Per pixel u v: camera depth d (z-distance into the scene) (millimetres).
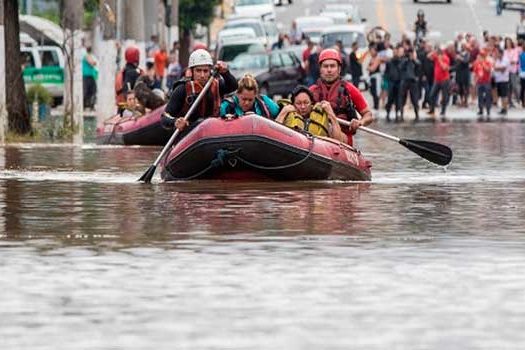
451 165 47219
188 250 25578
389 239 27062
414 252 25359
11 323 19297
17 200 34500
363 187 37844
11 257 24859
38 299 20984
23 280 22516
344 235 27609
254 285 22062
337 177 39062
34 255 25078
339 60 40500
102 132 59875
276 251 25453
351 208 32469
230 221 29766
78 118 72562
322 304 20594
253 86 39031
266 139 37844
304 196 35031
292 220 29938
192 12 137500
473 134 68750
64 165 46781
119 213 31406
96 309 20250
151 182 39062
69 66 69438
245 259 24531
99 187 37844
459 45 113250
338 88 40594
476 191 37094
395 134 68938
